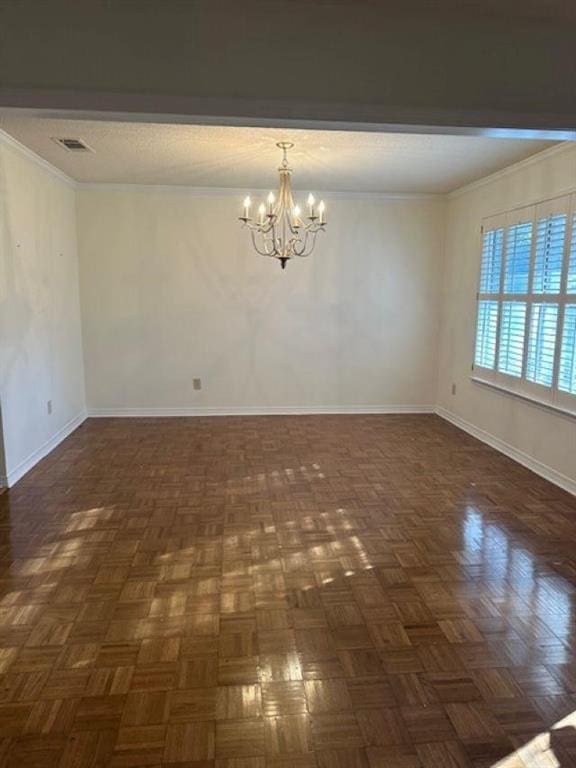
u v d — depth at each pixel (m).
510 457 4.29
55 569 2.54
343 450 4.46
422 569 2.57
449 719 1.67
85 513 3.17
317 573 2.53
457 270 5.27
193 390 5.59
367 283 5.59
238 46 2.01
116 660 1.92
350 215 5.44
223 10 1.98
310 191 5.24
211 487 3.61
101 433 4.92
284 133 3.29
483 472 3.94
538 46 2.12
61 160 4.10
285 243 4.91
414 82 2.09
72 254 5.05
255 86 2.03
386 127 2.14
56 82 1.96
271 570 2.55
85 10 1.93
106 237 5.23
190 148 3.67
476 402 4.91
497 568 2.59
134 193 5.18
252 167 4.25
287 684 1.82
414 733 1.62
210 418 5.53
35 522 3.05
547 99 2.14
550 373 3.71
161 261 5.32
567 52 2.13
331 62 2.05
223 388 5.62
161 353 5.48
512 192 4.21
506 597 2.34
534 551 2.76
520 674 1.87
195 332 5.48
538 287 3.83
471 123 2.13
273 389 5.68
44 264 4.29
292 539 2.87
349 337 5.66
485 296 4.66
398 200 5.46
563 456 3.62
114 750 1.55
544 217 3.74
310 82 2.05
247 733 1.62
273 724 1.65
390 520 3.11
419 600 2.32
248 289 5.46
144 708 1.71
